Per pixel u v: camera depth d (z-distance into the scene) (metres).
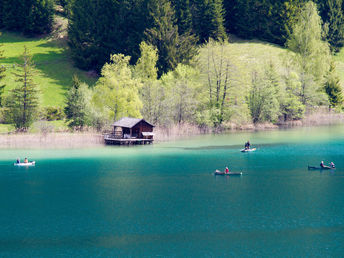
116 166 65.19
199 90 107.81
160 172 61.34
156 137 94.75
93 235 38.75
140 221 41.94
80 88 95.31
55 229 40.19
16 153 75.88
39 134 88.81
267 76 112.88
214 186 54.00
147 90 99.88
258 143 85.75
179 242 37.03
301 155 72.69
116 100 92.12
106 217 43.03
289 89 117.38
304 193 50.44
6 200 48.72
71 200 48.66
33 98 93.19
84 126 93.62
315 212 43.88
